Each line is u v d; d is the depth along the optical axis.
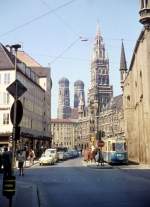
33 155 52.53
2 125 65.44
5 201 15.06
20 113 12.54
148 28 51.38
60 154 72.12
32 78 85.00
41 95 93.50
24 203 14.94
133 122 73.38
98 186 22.06
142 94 55.75
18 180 27.25
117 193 18.47
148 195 17.59
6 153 22.69
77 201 15.88
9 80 66.50
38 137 86.06
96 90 191.50
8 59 68.19
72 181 25.78
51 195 18.16
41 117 93.00
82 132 198.75
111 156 52.00
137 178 27.84
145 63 51.69
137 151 64.56
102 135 59.91
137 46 60.03
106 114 153.75
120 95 153.50
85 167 46.34
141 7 51.78
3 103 66.06
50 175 31.92
